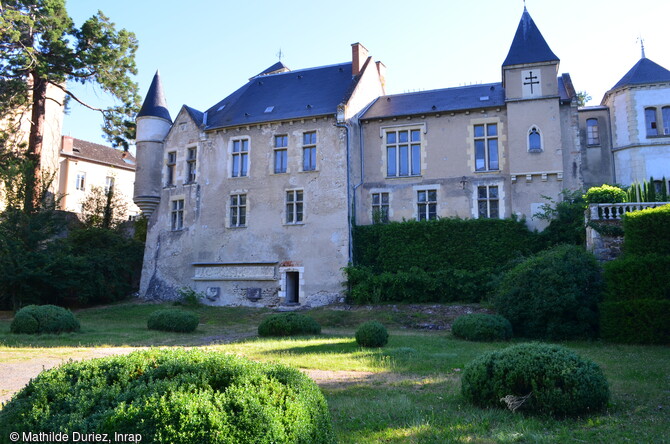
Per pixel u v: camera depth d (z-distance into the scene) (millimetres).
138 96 32594
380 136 27922
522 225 24031
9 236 24656
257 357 11703
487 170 25828
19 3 28500
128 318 23891
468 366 7746
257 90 32594
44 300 26641
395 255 25359
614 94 29703
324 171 26922
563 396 6738
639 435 5852
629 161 28469
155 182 30891
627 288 15367
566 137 25297
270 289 26922
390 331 19406
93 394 4629
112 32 31016
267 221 27734
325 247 26156
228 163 29281
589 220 18641
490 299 20906
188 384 4598
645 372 9781
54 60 30250
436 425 6359
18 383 8812
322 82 30781
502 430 6109
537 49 25641
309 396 4879
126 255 31375
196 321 19047
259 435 4145
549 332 15695
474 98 27688
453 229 24781
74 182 46875
